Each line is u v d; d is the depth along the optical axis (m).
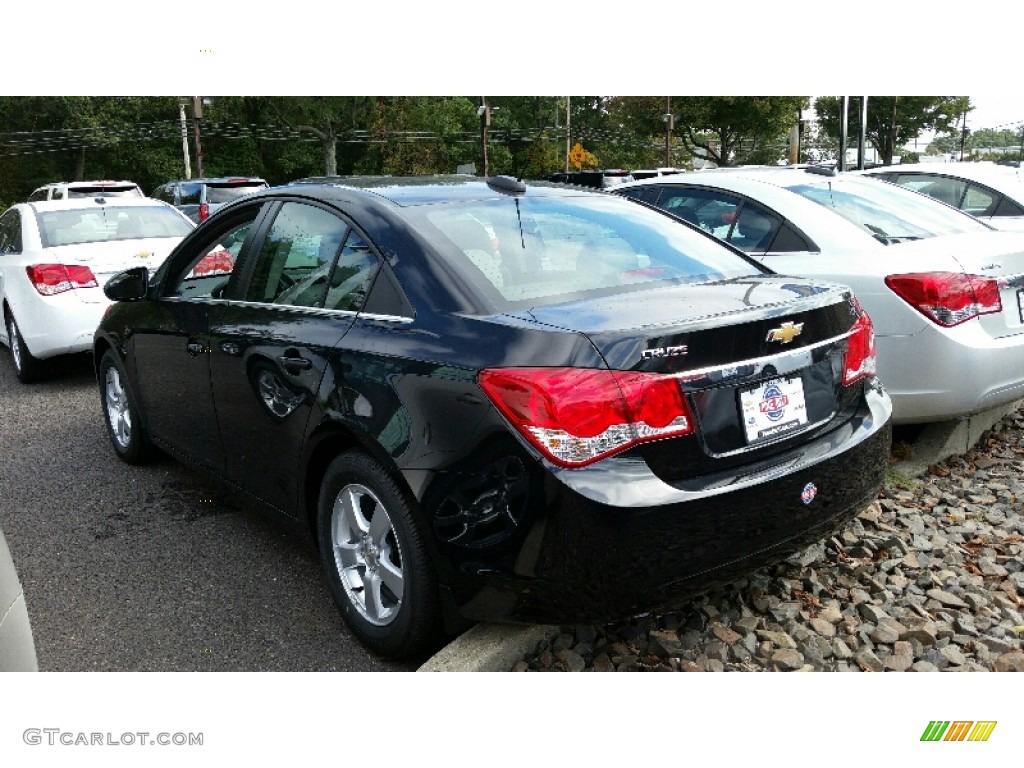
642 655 2.94
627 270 3.04
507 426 2.39
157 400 4.22
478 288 2.73
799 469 2.61
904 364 4.21
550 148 60.62
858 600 3.26
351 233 3.12
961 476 4.59
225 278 3.76
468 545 2.50
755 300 2.74
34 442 5.36
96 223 7.12
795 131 35.50
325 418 2.92
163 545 3.83
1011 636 3.08
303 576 3.54
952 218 5.23
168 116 55.53
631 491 2.32
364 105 52.84
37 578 3.54
